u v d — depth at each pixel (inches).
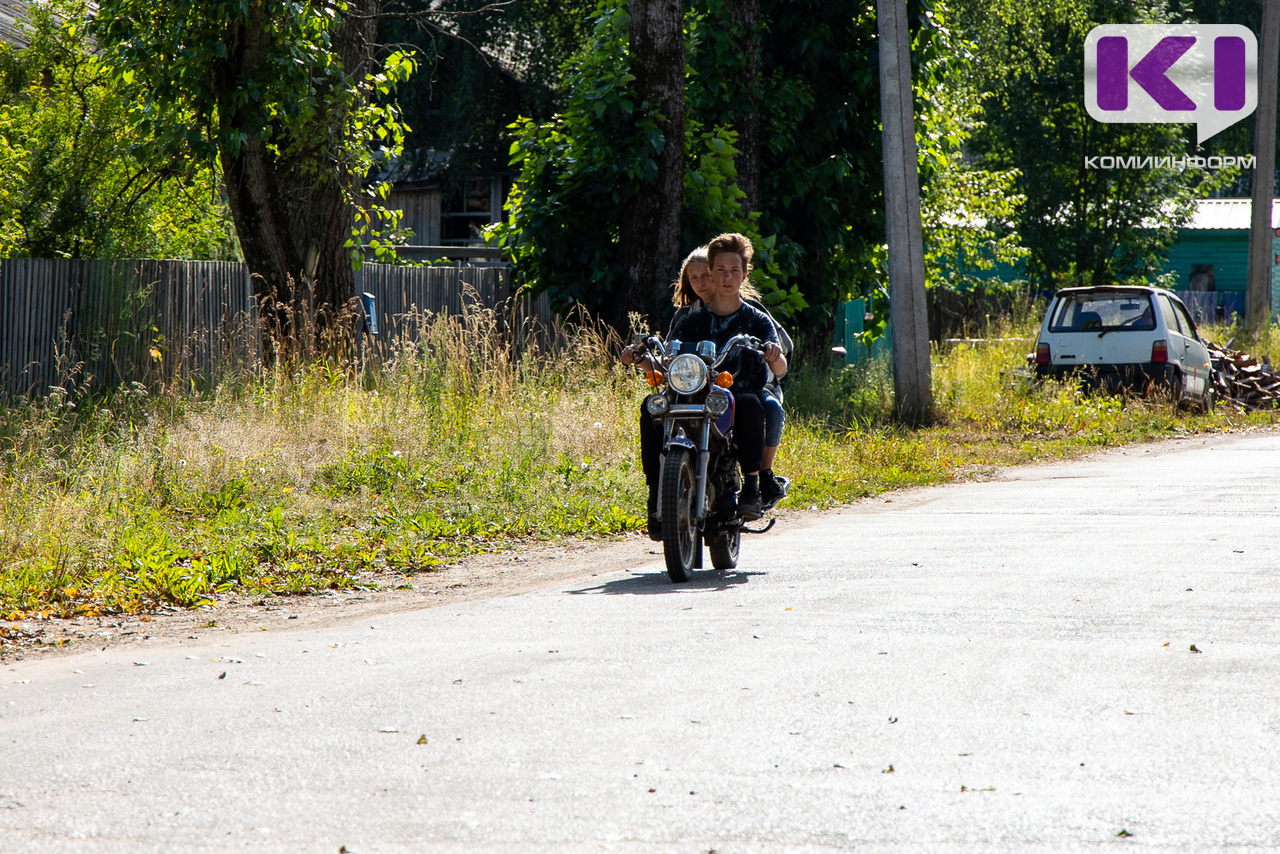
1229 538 1115.3
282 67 1840.6
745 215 2475.4
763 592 919.7
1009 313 4138.8
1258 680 636.7
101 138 2175.2
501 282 2461.9
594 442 1683.1
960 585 916.0
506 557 1189.1
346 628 864.3
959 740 548.7
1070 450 2124.8
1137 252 5418.3
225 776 522.6
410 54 2139.5
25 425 1557.6
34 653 823.7
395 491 1467.8
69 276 1876.2
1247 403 2984.7
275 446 1557.6
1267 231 4008.4
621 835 449.4
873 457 1877.5
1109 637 735.7
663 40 2242.9
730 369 1027.9
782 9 2586.1
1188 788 486.3
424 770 523.8
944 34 2682.1
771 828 453.4
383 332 2220.7
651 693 634.2
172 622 925.8
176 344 1946.4
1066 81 5403.5
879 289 2800.2
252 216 1980.8
